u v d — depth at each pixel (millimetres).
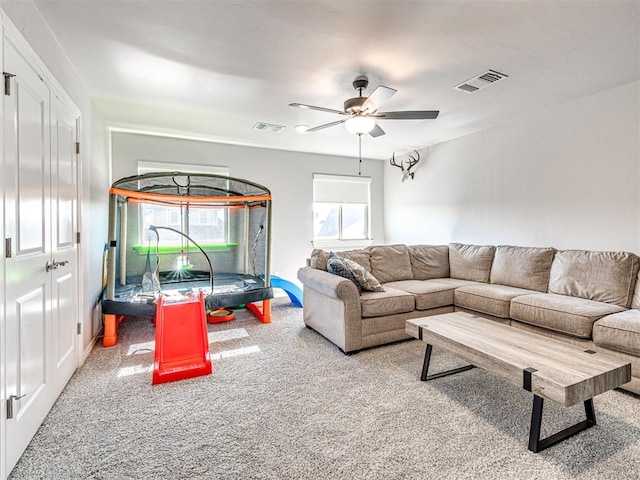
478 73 2699
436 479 1465
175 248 4305
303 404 2088
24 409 1625
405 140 4781
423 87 2973
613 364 1731
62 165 2201
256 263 4367
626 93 2920
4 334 1432
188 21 2008
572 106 3316
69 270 2348
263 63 2527
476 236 4395
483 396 2180
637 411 1978
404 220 5695
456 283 3746
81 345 2641
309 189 5555
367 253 3957
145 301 3102
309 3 1843
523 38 2191
